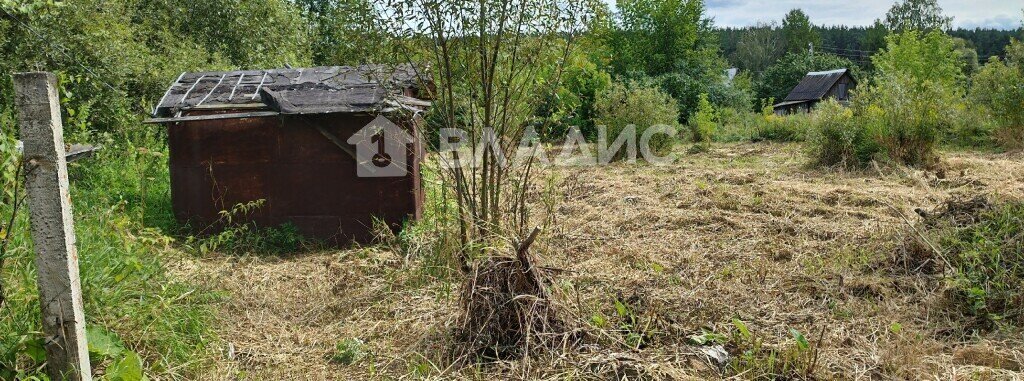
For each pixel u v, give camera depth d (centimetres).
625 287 516
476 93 525
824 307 479
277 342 439
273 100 638
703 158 1435
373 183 666
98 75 963
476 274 420
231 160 670
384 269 578
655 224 750
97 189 744
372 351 421
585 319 430
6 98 837
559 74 543
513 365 385
